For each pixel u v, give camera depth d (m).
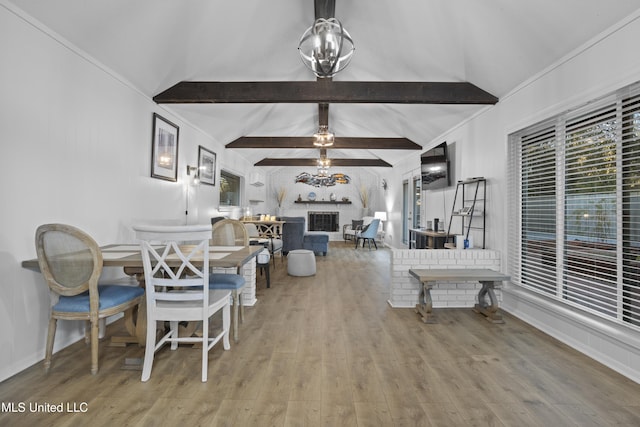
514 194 3.34
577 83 2.41
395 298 3.49
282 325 2.93
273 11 3.03
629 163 2.13
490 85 3.38
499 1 2.35
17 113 2.03
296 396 1.80
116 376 2.00
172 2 2.53
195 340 2.04
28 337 2.11
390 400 1.77
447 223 5.09
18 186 2.05
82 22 2.30
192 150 4.80
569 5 2.11
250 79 3.98
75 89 2.49
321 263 6.25
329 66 1.88
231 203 7.50
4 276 1.97
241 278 2.75
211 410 1.67
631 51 1.99
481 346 2.49
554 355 2.34
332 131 7.47
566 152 2.67
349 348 2.44
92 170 2.69
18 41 2.02
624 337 2.05
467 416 1.63
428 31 3.00
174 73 3.40
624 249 2.14
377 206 10.77
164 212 3.96
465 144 4.39
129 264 2.11
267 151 8.07
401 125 5.74
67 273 1.98
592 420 1.61
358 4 3.00
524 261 3.21
